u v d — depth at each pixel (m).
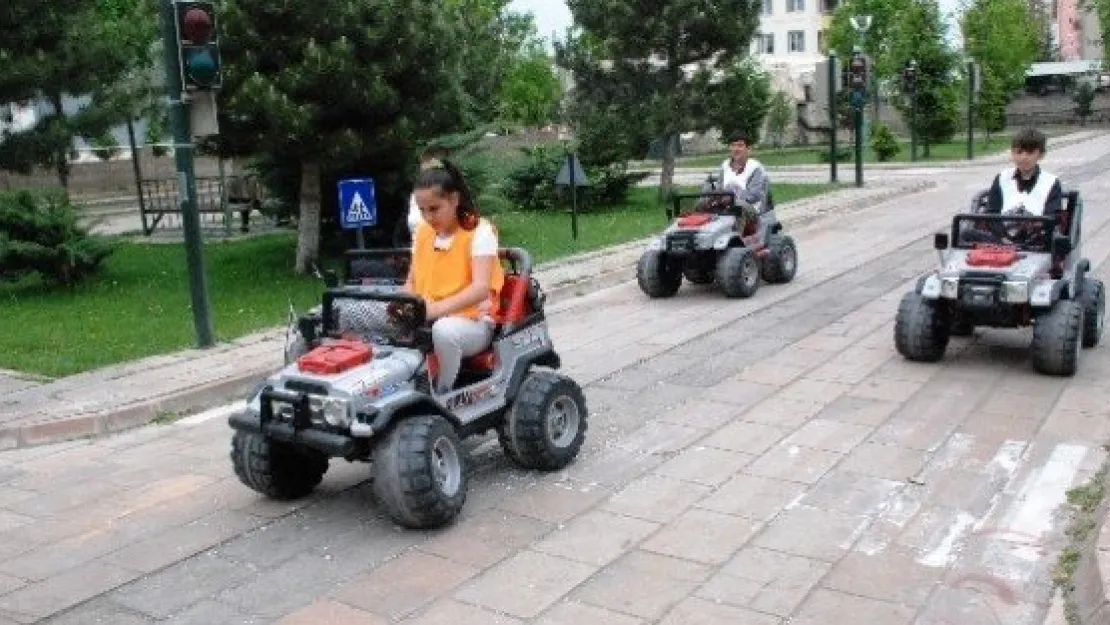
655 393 7.96
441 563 5.14
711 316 10.72
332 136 12.40
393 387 5.43
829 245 15.66
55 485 6.56
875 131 37.06
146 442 7.41
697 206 11.94
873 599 4.62
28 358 9.43
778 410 7.38
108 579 5.15
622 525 5.51
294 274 13.98
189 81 9.23
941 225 17.53
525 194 21.56
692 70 23.70
